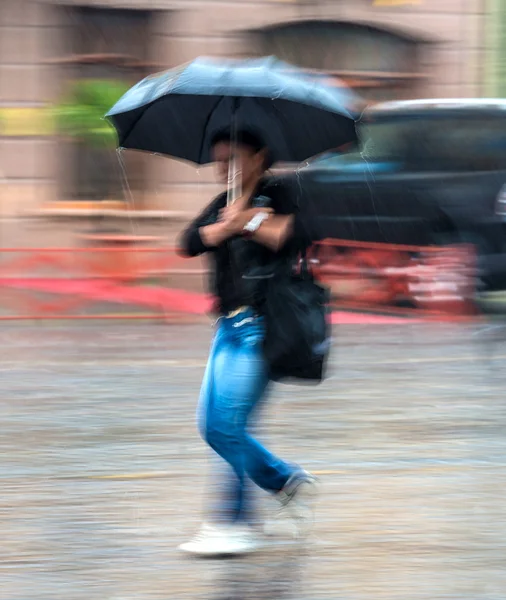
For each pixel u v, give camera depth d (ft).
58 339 64.03
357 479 36.65
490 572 28.60
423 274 70.74
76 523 32.14
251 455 29.35
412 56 101.96
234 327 28.45
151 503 34.01
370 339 63.82
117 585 27.53
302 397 48.83
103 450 40.06
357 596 26.94
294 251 28.07
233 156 27.61
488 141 71.00
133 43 97.40
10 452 39.75
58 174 96.32
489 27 101.45
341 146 28.40
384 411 46.29
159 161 97.60
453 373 54.29
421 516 33.01
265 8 98.43
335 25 99.96
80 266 75.97
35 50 95.45
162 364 56.49
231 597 26.76
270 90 26.48
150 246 88.53
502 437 42.22
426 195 70.74
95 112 94.68
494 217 70.03
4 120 95.14
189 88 26.89
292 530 31.48
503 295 70.90
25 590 27.17
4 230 95.20
